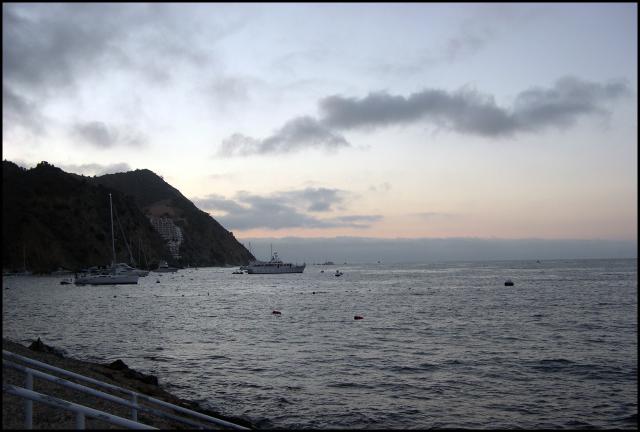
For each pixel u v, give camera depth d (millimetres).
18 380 14055
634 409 18859
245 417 17922
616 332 38781
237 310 61469
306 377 23953
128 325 46281
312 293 93375
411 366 26375
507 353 29984
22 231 181500
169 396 18828
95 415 8125
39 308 63812
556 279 132000
